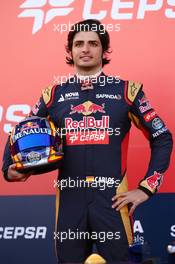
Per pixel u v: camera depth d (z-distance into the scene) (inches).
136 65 241.1
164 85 240.1
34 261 237.0
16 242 238.1
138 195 188.5
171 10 241.9
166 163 192.7
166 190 236.4
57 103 197.6
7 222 238.8
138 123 197.8
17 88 243.6
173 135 237.8
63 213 191.0
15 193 239.9
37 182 239.9
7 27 244.7
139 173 237.5
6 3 245.3
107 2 243.3
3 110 243.3
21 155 184.1
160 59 240.7
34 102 243.0
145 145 238.1
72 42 203.8
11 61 243.6
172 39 241.1
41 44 243.8
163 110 239.3
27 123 188.9
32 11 245.0
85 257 189.5
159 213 235.9
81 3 243.4
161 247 234.5
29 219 238.5
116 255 187.3
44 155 183.6
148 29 241.8
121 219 188.4
